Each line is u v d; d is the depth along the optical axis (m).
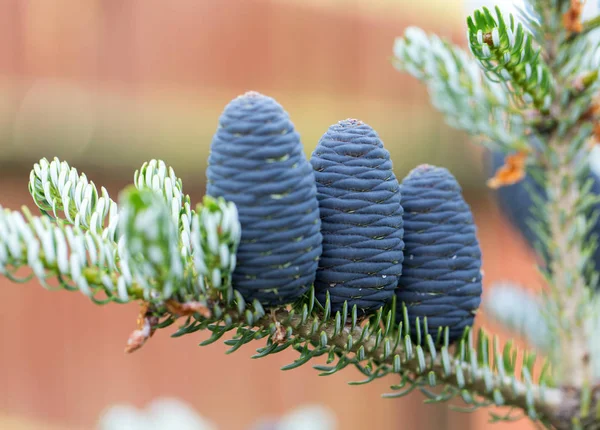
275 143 0.30
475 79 0.41
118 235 0.33
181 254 0.32
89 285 0.30
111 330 1.04
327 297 0.32
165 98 1.02
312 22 1.15
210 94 1.07
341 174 0.32
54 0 0.97
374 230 0.32
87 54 0.98
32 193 0.34
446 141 1.08
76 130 0.93
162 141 0.98
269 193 0.30
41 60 0.95
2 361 1.00
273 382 1.12
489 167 0.44
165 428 0.43
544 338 0.43
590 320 0.37
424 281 0.33
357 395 1.13
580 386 0.35
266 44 1.12
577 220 0.37
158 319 0.31
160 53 1.04
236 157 0.30
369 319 0.34
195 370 1.09
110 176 0.95
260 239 0.30
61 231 0.30
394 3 1.18
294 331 0.33
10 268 0.30
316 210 0.31
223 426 1.09
